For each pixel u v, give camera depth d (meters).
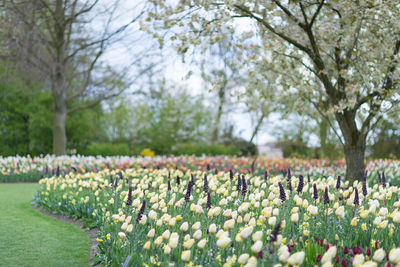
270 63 8.12
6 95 20.12
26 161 14.30
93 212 6.55
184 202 5.13
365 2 6.61
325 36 7.35
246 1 7.02
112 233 4.69
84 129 22.95
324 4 6.85
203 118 33.19
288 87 8.60
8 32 13.81
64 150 18.89
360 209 4.85
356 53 6.92
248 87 8.96
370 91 8.21
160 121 30.39
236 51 7.68
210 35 7.24
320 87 8.86
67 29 16.72
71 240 5.84
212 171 11.73
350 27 6.89
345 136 8.59
